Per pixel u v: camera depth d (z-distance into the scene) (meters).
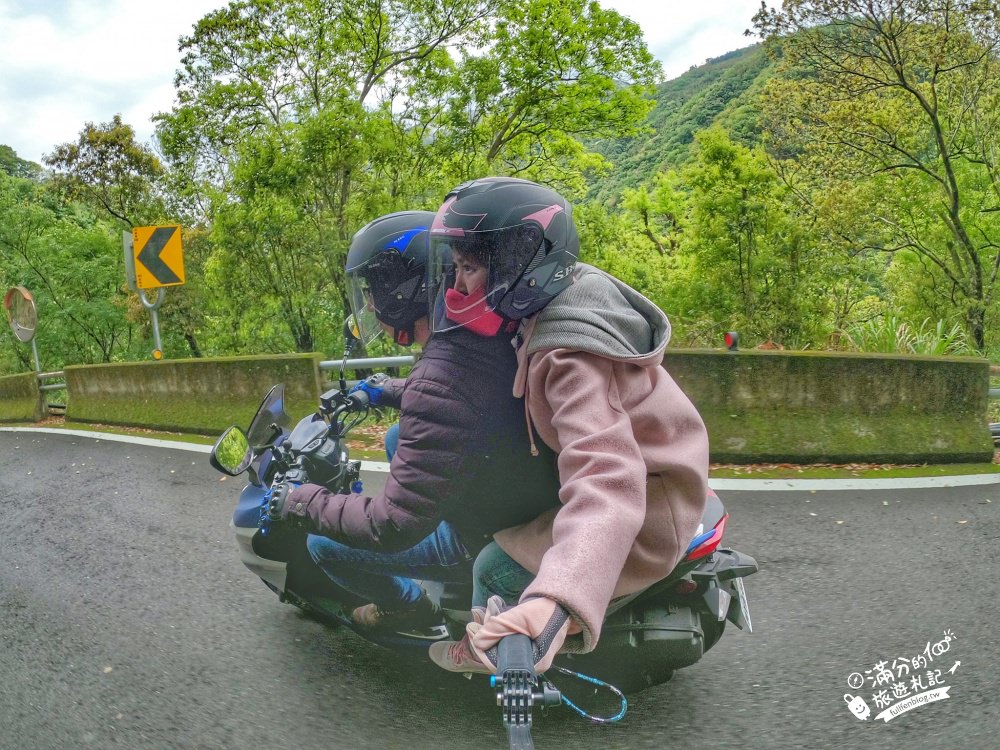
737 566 2.64
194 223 22.31
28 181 26.11
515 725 1.61
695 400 6.25
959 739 2.63
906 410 6.21
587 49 20.75
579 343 2.09
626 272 30.05
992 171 22.02
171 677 3.22
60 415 11.10
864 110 20.77
